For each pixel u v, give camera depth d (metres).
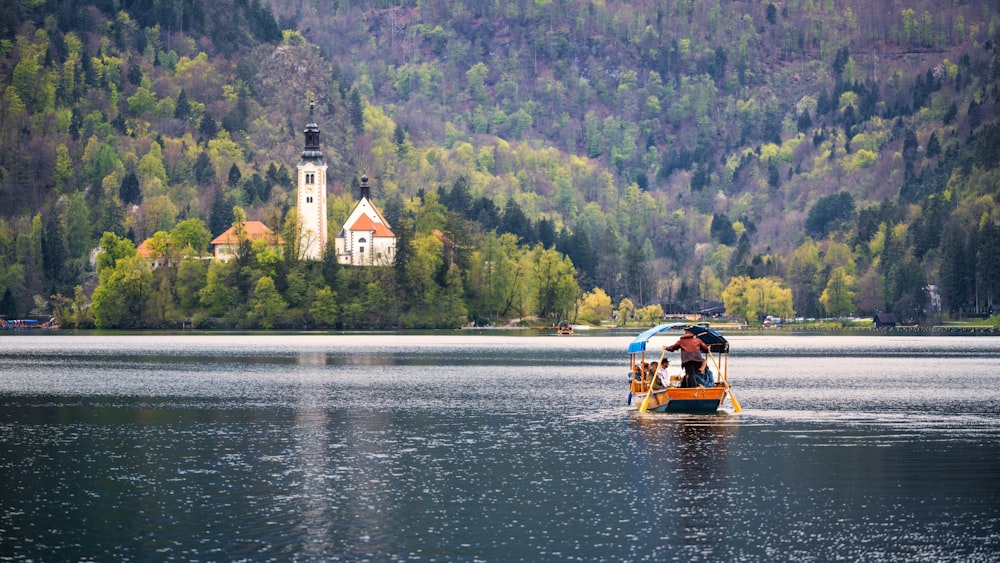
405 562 60.31
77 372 190.12
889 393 149.12
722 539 65.19
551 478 82.19
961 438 102.56
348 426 111.00
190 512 70.94
